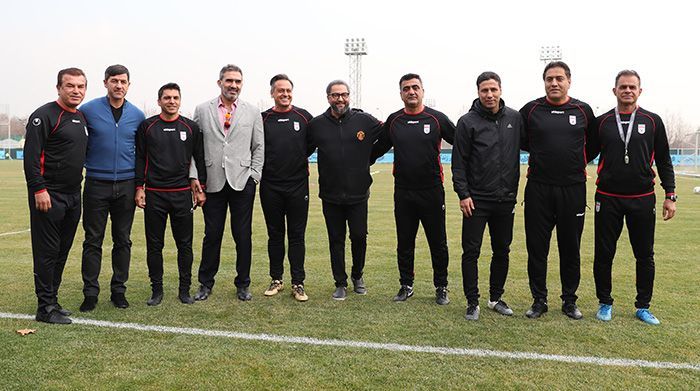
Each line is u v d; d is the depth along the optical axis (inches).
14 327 176.7
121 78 193.3
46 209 178.5
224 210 217.8
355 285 228.7
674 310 201.6
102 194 196.1
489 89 187.0
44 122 177.2
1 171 1248.2
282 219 224.5
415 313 198.7
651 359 153.7
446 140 211.6
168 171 202.4
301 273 222.2
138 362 148.3
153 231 206.4
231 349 159.2
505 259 199.5
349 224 221.3
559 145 185.8
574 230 191.0
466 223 195.0
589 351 159.8
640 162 182.1
